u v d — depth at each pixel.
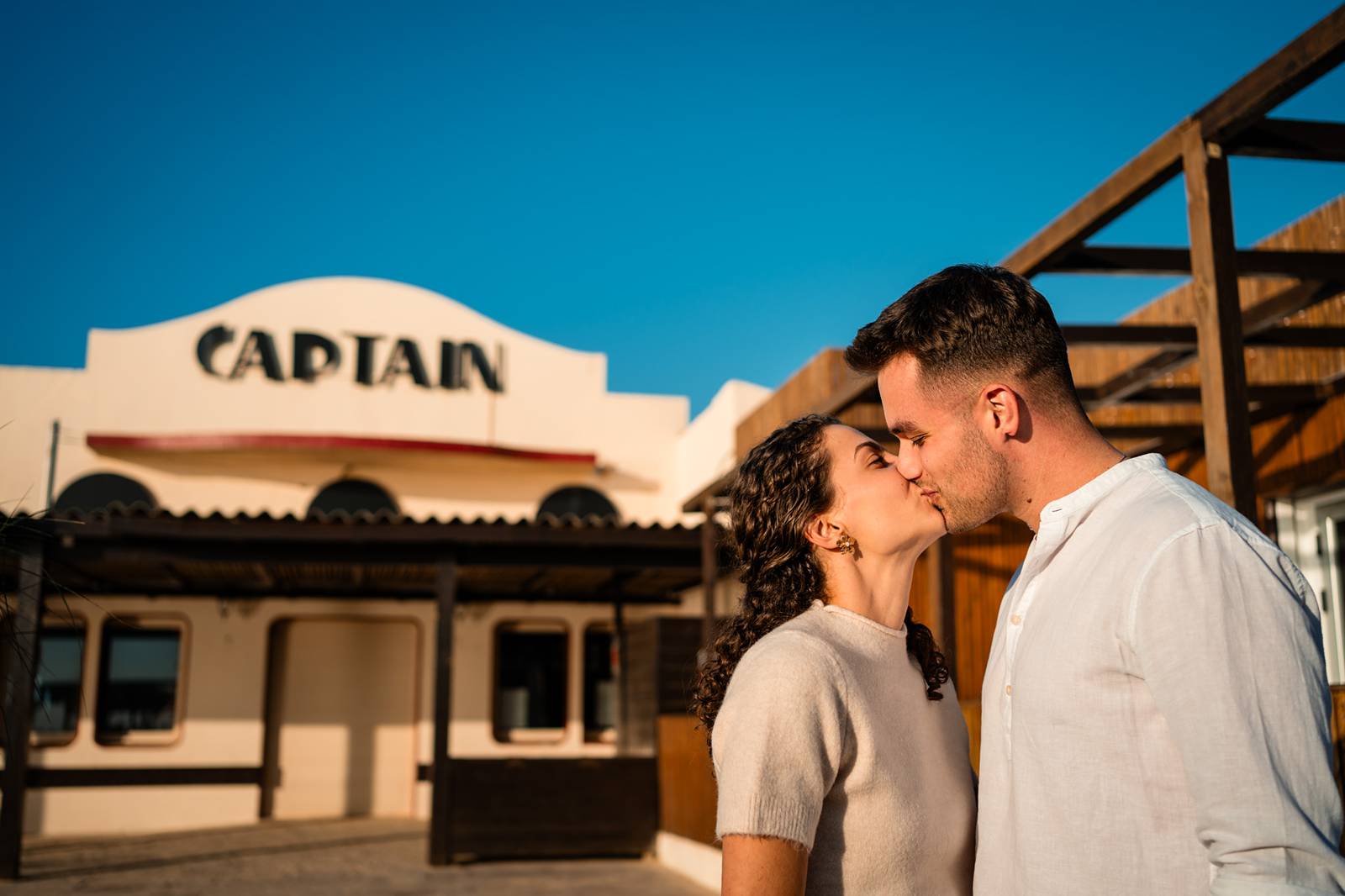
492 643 14.92
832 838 1.66
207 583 13.83
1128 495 1.54
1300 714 1.28
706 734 1.89
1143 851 1.40
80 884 9.30
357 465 15.90
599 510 16.53
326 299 16.41
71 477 15.17
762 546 1.90
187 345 15.88
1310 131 3.78
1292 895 1.21
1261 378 6.91
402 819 14.52
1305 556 6.79
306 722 14.73
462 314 16.77
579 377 16.88
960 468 1.65
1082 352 8.55
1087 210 4.43
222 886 9.16
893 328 1.67
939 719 1.83
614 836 10.69
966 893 1.76
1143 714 1.43
